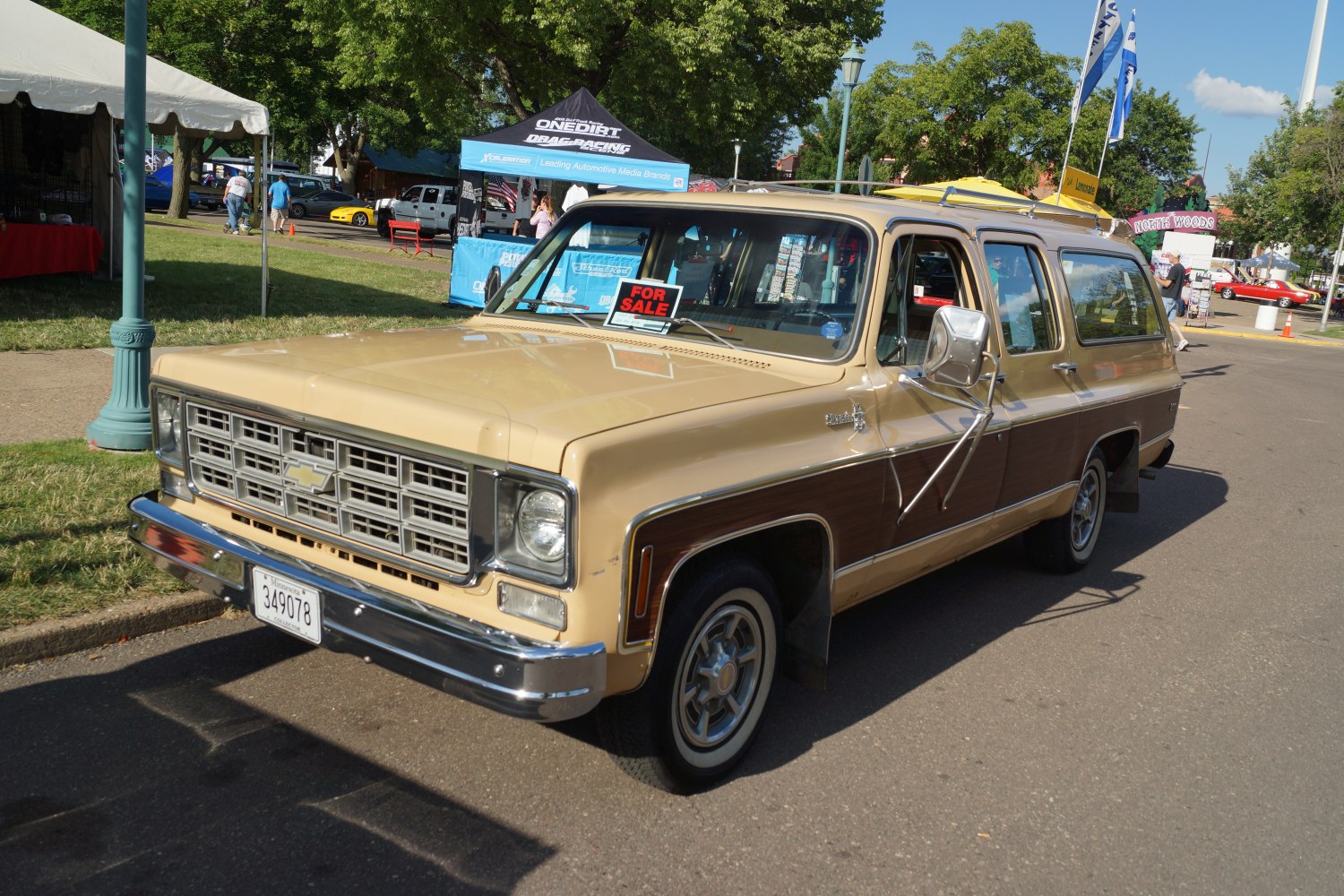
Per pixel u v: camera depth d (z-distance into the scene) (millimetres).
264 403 3314
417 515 3047
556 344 3988
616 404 3139
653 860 3141
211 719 3781
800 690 4480
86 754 3471
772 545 3783
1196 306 31328
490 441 2871
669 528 2998
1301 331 33500
